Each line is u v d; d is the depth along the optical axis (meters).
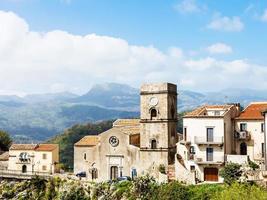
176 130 107.56
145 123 105.25
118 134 107.94
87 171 112.81
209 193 80.25
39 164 132.62
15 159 135.12
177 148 100.06
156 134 103.75
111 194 97.62
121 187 97.25
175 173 95.44
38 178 117.62
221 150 93.25
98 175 109.56
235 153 96.50
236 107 100.75
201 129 95.50
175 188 85.00
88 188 104.62
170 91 105.06
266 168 86.00
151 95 105.12
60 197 107.88
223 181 87.38
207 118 95.00
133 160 105.62
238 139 96.00
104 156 109.25
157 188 90.56
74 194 105.94
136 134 110.94
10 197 119.38
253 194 69.00
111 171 108.38
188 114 98.50
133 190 92.69
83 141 117.19
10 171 131.38
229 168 84.31
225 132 94.12
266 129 87.38
